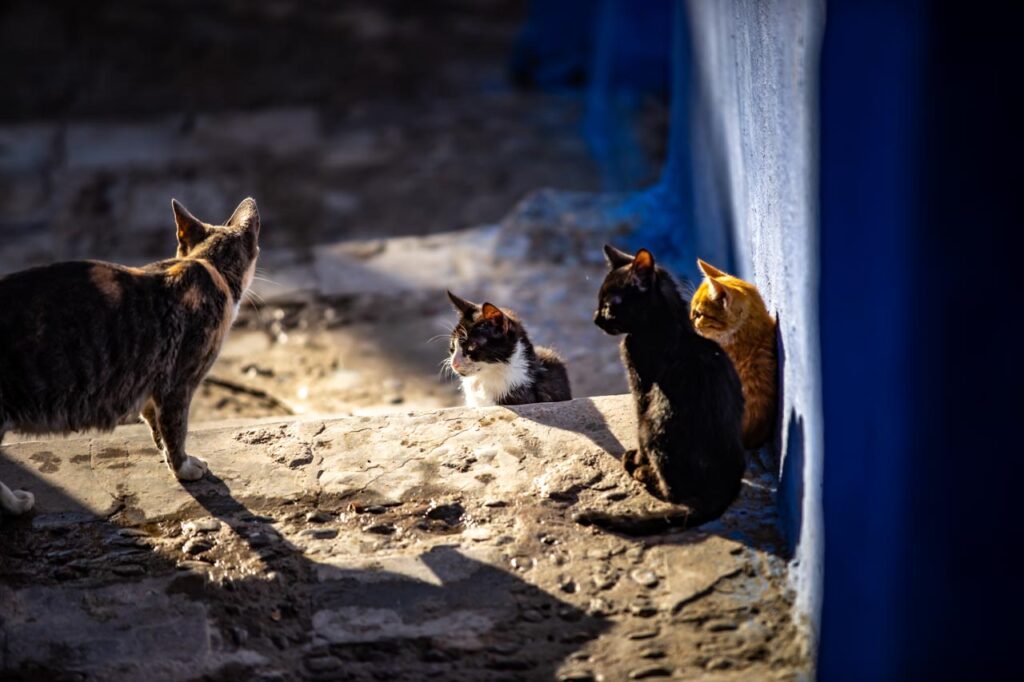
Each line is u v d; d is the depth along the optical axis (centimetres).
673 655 352
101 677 351
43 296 393
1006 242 279
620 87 1203
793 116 361
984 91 272
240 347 790
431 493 435
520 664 352
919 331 288
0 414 385
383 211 1091
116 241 1035
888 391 297
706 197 664
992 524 299
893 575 305
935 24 269
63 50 1486
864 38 294
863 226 303
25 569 396
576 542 403
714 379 399
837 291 321
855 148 303
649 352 412
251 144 1241
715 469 399
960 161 277
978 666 309
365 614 374
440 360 763
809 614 355
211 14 1603
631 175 1063
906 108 278
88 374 398
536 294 803
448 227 1052
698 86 691
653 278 411
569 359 711
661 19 1178
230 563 399
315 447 466
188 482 444
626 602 375
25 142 1238
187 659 357
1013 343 285
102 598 383
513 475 441
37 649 361
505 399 539
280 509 429
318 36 1532
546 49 1376
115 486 443
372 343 786
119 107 1334
